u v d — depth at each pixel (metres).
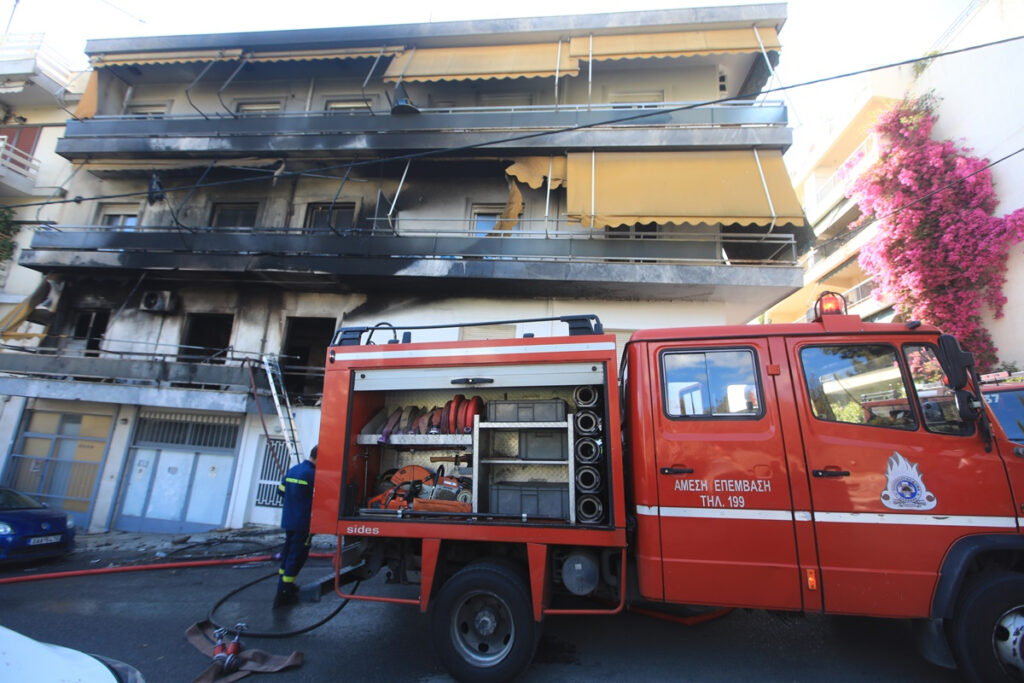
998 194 11.12
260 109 12.43
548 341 3.89
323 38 11.26
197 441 10.38
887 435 3.29
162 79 12.59
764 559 3.25
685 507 3.41
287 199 11.58
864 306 15.73
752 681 3.55
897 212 12.18
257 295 11.09
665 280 8.86
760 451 3.39
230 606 5.28
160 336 11.21
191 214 11.91
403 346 4.21
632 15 10.35
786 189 8.88
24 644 2.26
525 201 10.70
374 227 10.28
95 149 11.18
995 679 2.95
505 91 11.52
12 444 10.83
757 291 9.02
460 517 3.88
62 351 11.12
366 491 4.35
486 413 4.09
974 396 3.20
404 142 10.20
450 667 3.57
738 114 9.59
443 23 10.86
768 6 9.94
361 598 3.88
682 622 4.46
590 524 3.60
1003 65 11.12
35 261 10.81
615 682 3.57
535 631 3.53
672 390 3.66
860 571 3.12
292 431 9.55
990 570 3.15
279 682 3.62
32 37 13.33
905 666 3.74
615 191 9.12
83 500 10.36
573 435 3.81
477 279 9.42
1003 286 10.69
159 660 4.00
